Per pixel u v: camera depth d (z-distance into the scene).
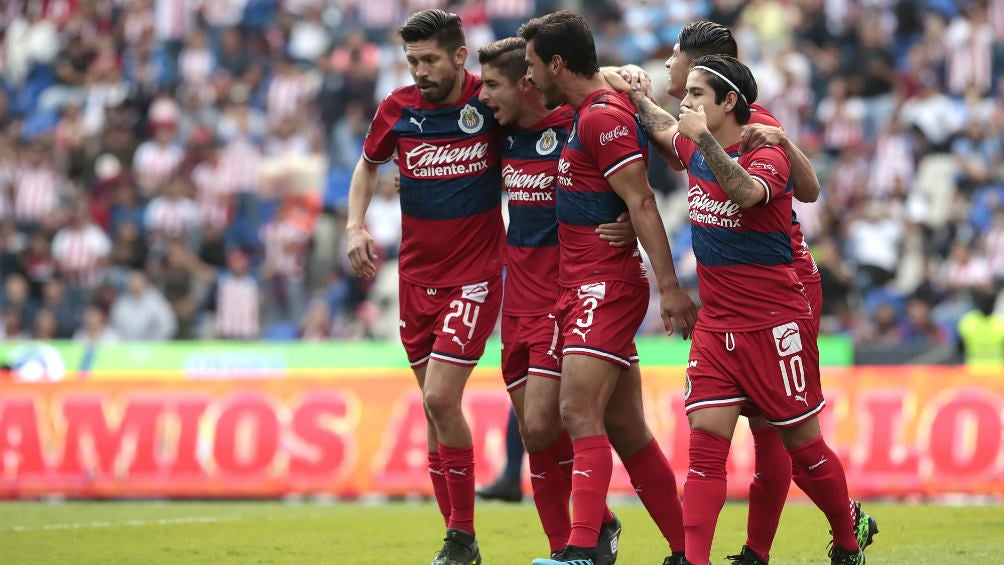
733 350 18.41
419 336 21.50
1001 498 32.88
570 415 19.22
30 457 37.91
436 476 22.09
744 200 17.73
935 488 33.41
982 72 58.09
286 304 53.47
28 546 25.33
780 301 18.41
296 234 55.12
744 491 33.84
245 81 67.06
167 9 72.38
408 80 62.47
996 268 48.50
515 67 19.95
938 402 33.78
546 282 20.14
